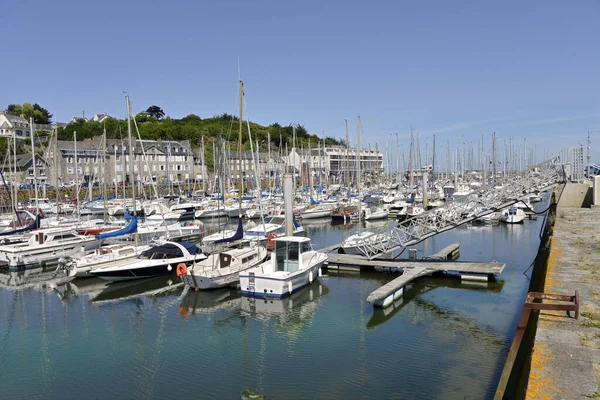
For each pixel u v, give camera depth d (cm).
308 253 2592
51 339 1800
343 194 7675
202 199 6931
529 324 1190
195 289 2372
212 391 1348
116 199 6712
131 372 1495
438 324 1836
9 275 2875
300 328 1853
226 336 1794
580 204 3366
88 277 2673
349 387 1338
